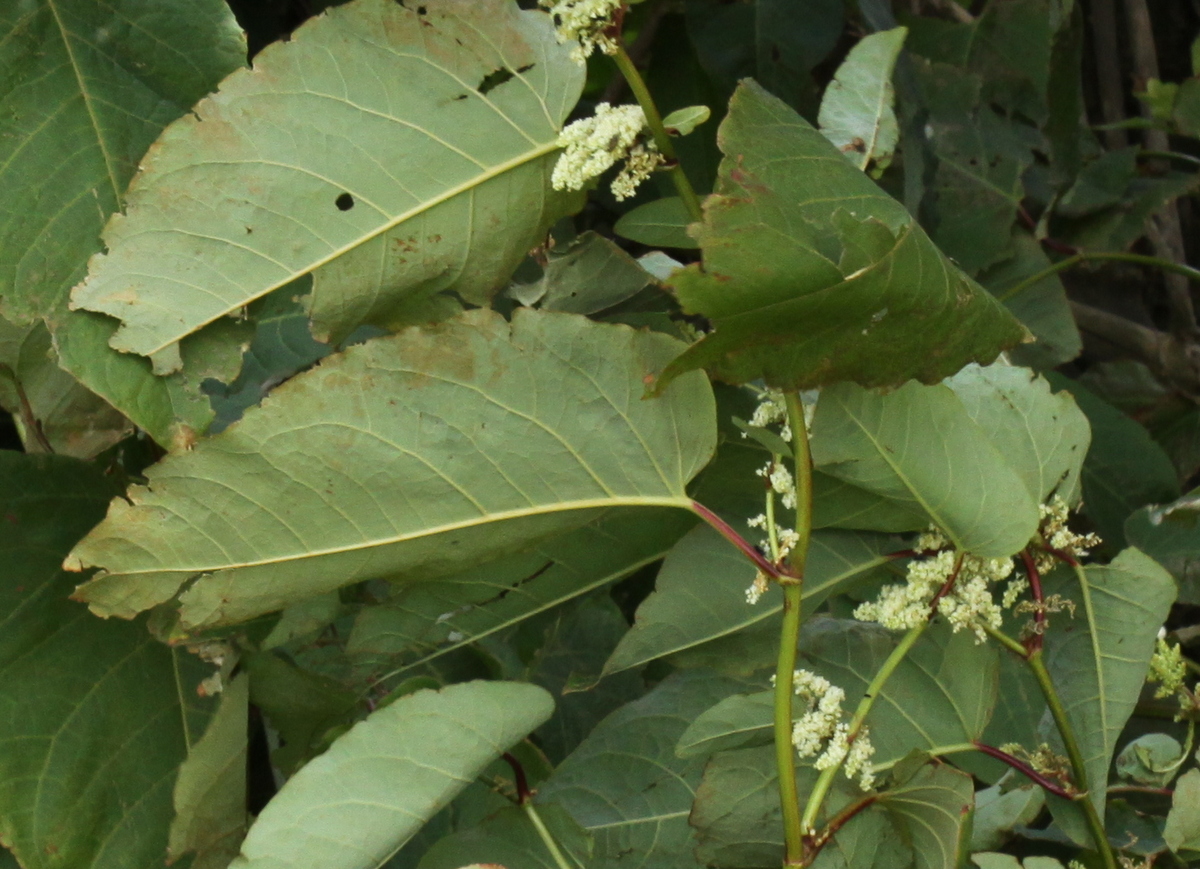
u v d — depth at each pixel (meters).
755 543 1.50
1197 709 1.55
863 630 1.51
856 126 1.53
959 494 1.45
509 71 1.43
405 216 1.44
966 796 1.43
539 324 1.42
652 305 1.60
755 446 1.51
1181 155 2.17
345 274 1.44
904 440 1.44
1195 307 2.45
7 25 1.43
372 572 1.45
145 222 1.42
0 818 1.47
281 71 1.42
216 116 1.42
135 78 1.45
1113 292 2.31
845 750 1.44
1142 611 1.50
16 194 1.42
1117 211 2.14
